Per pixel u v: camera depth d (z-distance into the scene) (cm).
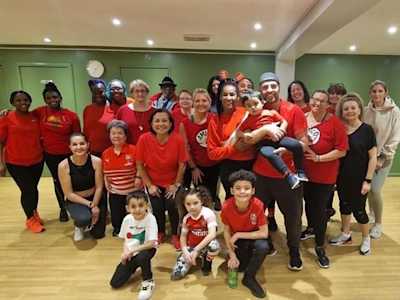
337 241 254
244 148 206
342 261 229
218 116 221
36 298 191
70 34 407
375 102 251
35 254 244
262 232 197
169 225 294
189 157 261
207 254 208
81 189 265
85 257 239
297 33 356
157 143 244
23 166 282
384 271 216
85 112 314
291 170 197
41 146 298
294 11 306
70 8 301
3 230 289
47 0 278
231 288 198
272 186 200
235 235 199
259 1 278
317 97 211
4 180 479
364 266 222
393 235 271
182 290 197
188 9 301
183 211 244
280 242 261
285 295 191
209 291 196
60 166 257
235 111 211
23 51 486
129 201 201
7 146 279
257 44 464
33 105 504
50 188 436
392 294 192
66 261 233
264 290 196
